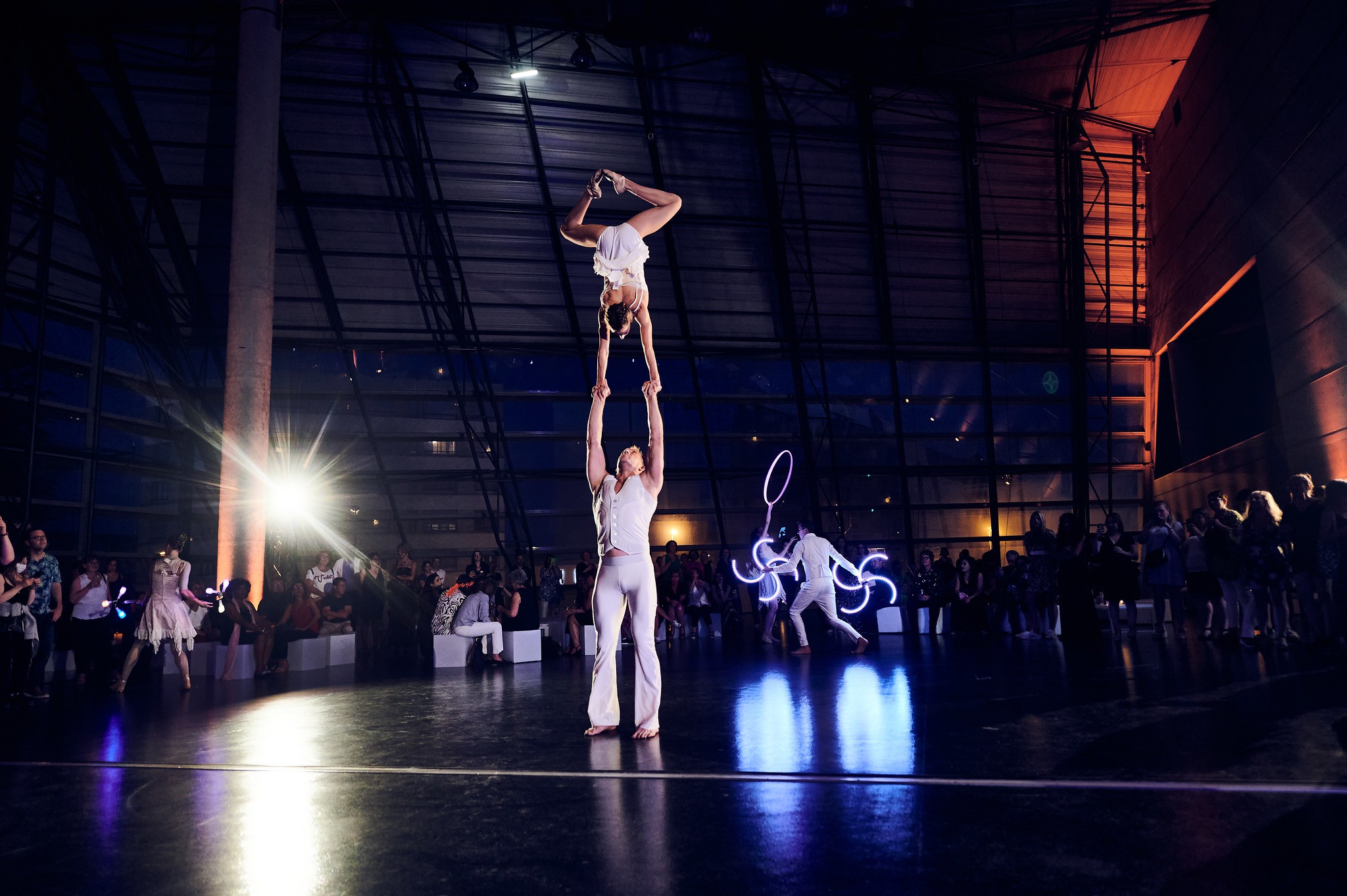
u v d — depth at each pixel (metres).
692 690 6.40
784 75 18.11
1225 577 8.83
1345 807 2.49
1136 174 19.80
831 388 20.17
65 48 14.90
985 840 2.26
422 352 18.70
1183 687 5.34
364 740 4.48
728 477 19.73
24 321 14.27
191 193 16.61
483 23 16.86
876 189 19.20
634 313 4.84
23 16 13.74
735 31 16.36
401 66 16.94
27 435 14.02
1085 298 20.48
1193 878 1.92
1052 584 11.05
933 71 17.42
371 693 7.15
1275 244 13.24
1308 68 11.84
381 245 17.95
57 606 7.98
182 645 8.20
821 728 4.30
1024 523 20.73
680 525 19.64
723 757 3.59
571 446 19.41
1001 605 12.70
